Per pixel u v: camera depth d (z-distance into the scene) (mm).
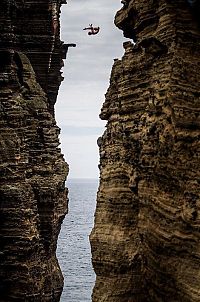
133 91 24297
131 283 24062
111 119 26609
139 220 23250
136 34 25672
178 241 19812
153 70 22766
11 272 44062
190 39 21266
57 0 54969
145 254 22625
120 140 25453
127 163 24656
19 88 49281
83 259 98188
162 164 20797
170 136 20391
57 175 51344
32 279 44406
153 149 21703
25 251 44062
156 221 21219
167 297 20781
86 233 142125
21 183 45438
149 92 23078
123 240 24375
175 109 20203
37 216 46938
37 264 45438
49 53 53969
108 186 25641
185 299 19500
